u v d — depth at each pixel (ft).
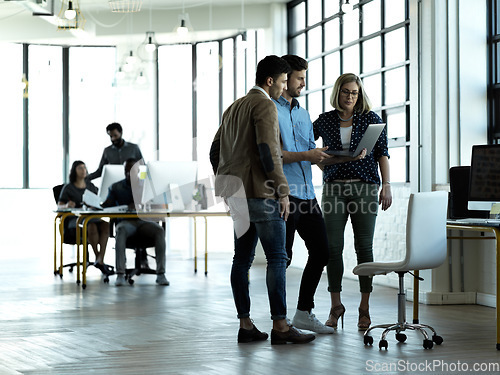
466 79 18.99
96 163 39.78
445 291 18.67
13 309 17.71
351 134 14.52
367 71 25.88
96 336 13.80
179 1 33.83
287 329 12.82
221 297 19.92
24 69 38.70
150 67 38.63
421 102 19.19
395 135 23.98
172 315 16.53
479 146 15.01
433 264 12.57
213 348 12.45
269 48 32.58
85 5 34.71
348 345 12.68
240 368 10.82
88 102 39.60
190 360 11.44
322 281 23.89
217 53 36.73
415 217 12.21
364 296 14.44
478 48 19.06
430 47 18.90
